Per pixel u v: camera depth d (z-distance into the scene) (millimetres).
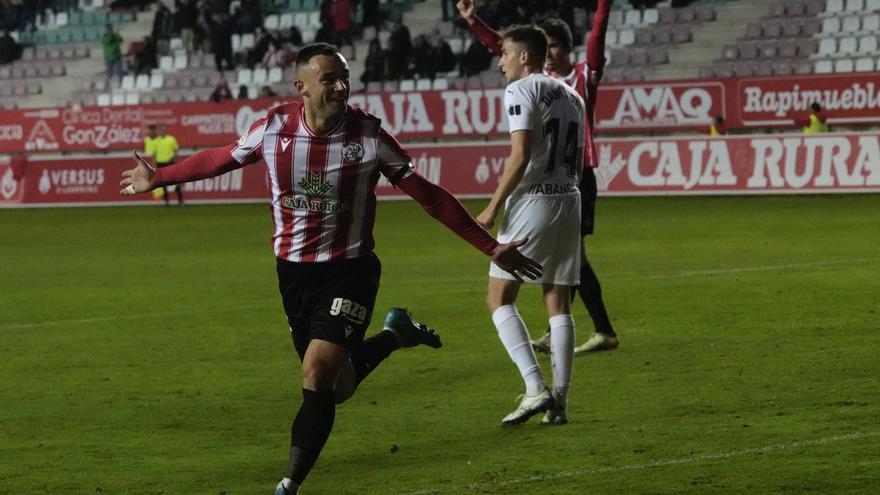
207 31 86062
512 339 15727
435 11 82688
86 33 93188
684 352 20906
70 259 42281
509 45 15969
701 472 13180
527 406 15602
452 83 76688
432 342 15320
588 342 21359
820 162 59656
